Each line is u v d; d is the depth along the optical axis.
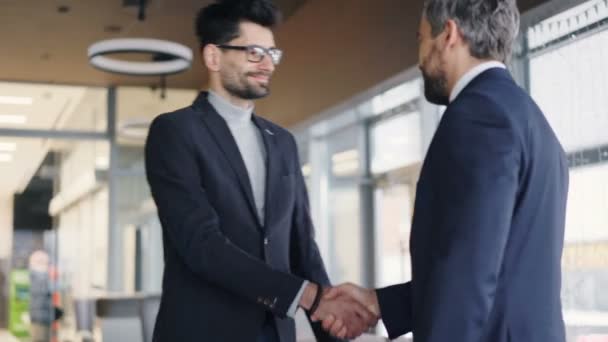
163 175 1.95
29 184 11.31
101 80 11.07
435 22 1.68
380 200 8.55
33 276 11.23
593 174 4.58
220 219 1.95
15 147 11.32
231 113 2.05
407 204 7.89
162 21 8.41
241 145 2.04
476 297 1.40
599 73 4.55
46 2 7.70
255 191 2.03
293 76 8.43
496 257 1.42
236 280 1.87
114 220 11.55
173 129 1.98
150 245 11.62
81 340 10.85
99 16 8.17
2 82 11.19
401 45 5.88
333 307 1.95
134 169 11.66
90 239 11.45
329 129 8.79
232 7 2.04
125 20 8.34
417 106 7.38
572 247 4.62
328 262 9.34
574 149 4.69
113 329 5.40
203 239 1.87
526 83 4.96
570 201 4.66
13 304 11.15
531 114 1.57
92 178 11.54
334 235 9.31
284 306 1.89
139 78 10.95
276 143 2.09
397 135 7.93
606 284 4.51
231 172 1.97
